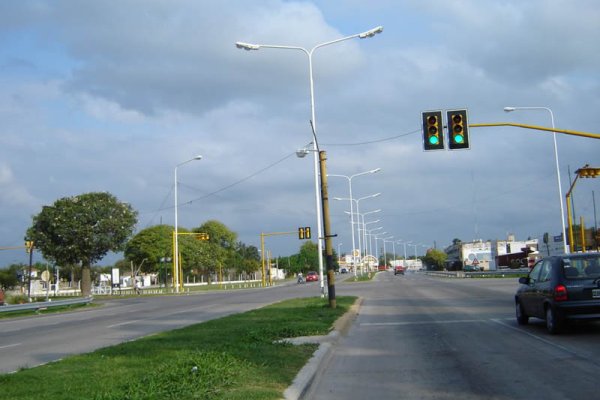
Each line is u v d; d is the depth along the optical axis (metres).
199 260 97.38
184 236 97.44
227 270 137.25
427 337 15.46
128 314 32.06
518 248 110.50
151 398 7.98
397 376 10.48
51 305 41.91
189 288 87.69
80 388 9.12
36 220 61.06
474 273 65.38
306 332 16.03
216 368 10.05
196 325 19.45
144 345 14.22
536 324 16.97
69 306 44.97
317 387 9.78
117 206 62.69
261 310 25.16
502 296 29.58
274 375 9.97
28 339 20.16
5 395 8.72
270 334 15.59
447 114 21.72
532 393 8.70
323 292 33.72
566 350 12.24
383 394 9.12
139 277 108.88
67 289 104.19
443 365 11.31
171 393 8.28
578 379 9.47
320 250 34.22
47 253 60.78
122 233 62.03
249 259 159.38
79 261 62.34
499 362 11.28
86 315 34.12
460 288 40.09
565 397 8.38
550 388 8.95
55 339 19.48
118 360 11.92
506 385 9.29
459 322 18.61
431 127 21.73
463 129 21.53
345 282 72.38
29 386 9.41
